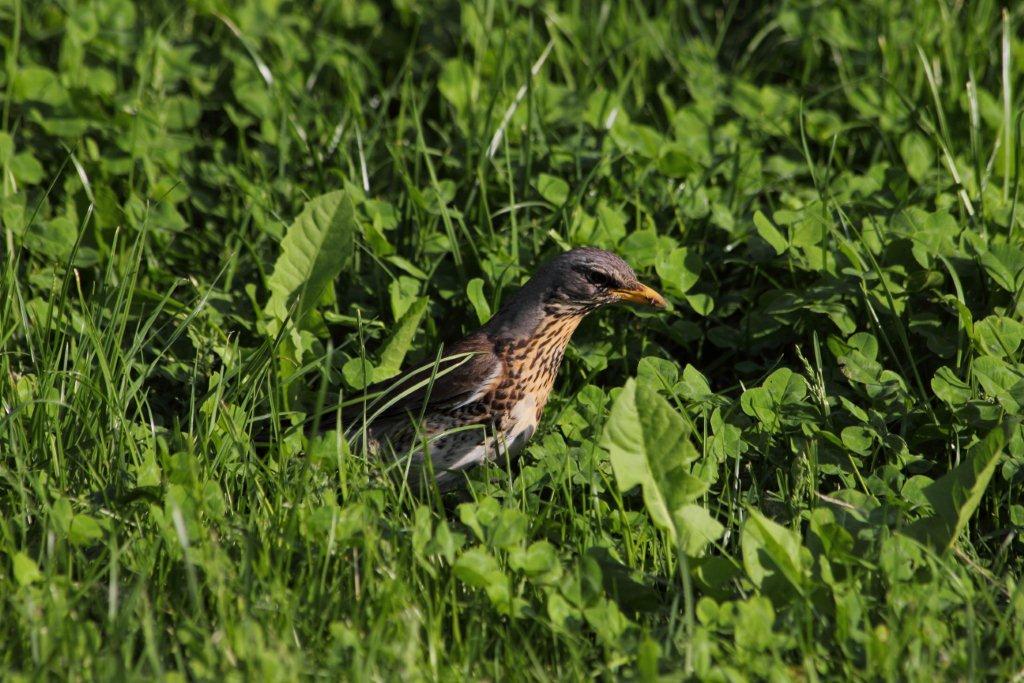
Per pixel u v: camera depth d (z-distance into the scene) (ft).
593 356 33.94
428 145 43.70
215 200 40.70
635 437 24.64
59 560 24.25
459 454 31.12
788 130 43.34
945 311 32.96
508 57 45.62
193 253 39.37
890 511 26.14
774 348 34.83
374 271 36.37
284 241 32.48
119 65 44.88
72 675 21.15
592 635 23.99
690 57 47.06
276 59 47.09
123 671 20.53
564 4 50.67
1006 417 28.89
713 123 42.83
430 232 37.68
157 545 24.71
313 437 25.50
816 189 38.42
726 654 22.58
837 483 29.40
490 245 36.06
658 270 34.40
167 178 39.81
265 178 40.73
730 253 36.94
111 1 47.62
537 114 41.16
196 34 50.03
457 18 50.67
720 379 35.40
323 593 23.66
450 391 30.81
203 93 45.91
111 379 29.01
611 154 39.78
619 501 26.40
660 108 46.29
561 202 37.04
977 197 36.94
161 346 34.32
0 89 42.52
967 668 21.79
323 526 24.58
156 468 27.25
